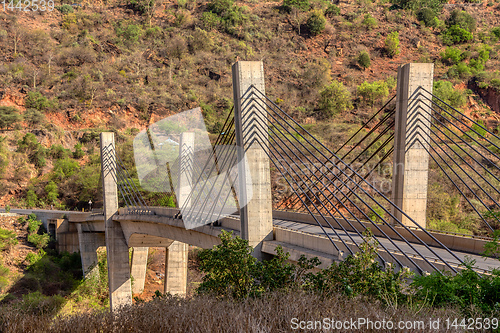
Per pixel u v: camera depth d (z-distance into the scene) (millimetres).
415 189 19922
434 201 41281
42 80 83375
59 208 59750
